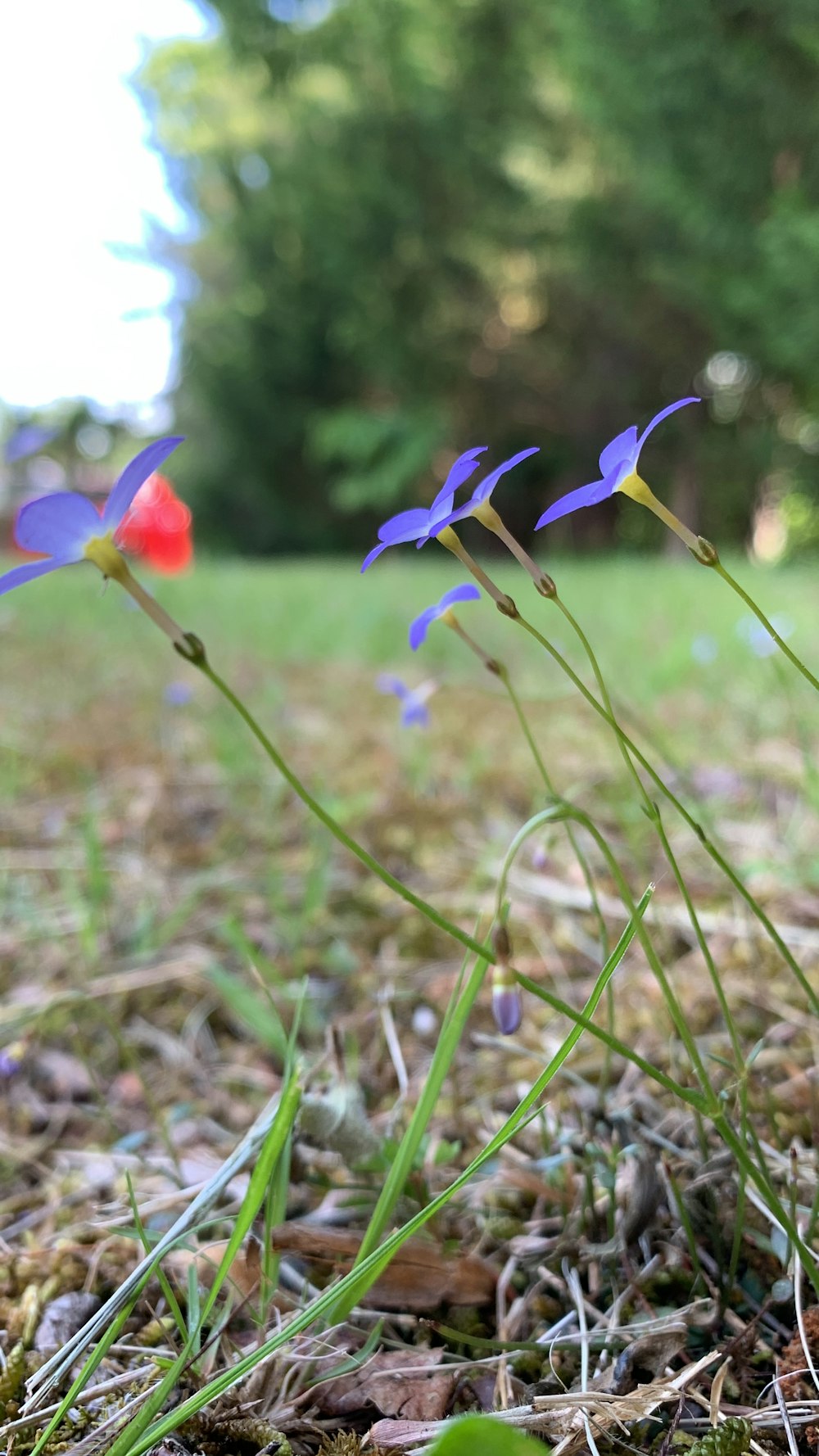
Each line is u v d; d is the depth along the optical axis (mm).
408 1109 138
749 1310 105
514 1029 94
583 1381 97
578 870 213
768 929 97
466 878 220
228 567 1187
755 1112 127
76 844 248
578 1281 109
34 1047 162
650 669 371
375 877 222
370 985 175
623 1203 115
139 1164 132
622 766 269
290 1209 121
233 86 1607
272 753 81
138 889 220
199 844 248
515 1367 101
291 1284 111
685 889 97
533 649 468
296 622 604
